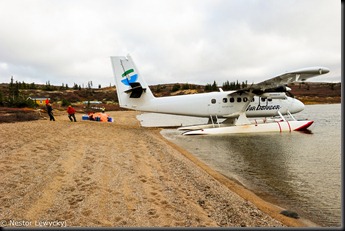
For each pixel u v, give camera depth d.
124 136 13.53
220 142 13.04
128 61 17.80
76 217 3.92
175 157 9.00
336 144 11.88
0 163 6.46
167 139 14.30
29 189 4.94
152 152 9.57
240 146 11.81
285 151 10.48
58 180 5.56
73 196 4.75
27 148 8.35
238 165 8.38
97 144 10.21
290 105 19.19
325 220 4.55
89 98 94.50
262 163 8.59
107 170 6.56
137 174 6.47
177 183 6.07
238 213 4.63
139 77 17.77
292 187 6.27
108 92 111.19
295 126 16.69
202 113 17.80
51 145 9.18
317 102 79.25
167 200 4.89
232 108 17.84
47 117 25.38
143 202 4.70
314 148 11.00
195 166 8.03
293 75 14.48
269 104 18.70
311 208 5.07
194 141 13.54
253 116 18.91
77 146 9.40
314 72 14.03
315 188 6.18
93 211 4.17
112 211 4.22
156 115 49.69
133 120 31.94
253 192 5.94
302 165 8.25
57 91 103.31
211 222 4.14
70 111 19.72
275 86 16.66
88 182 5.55
